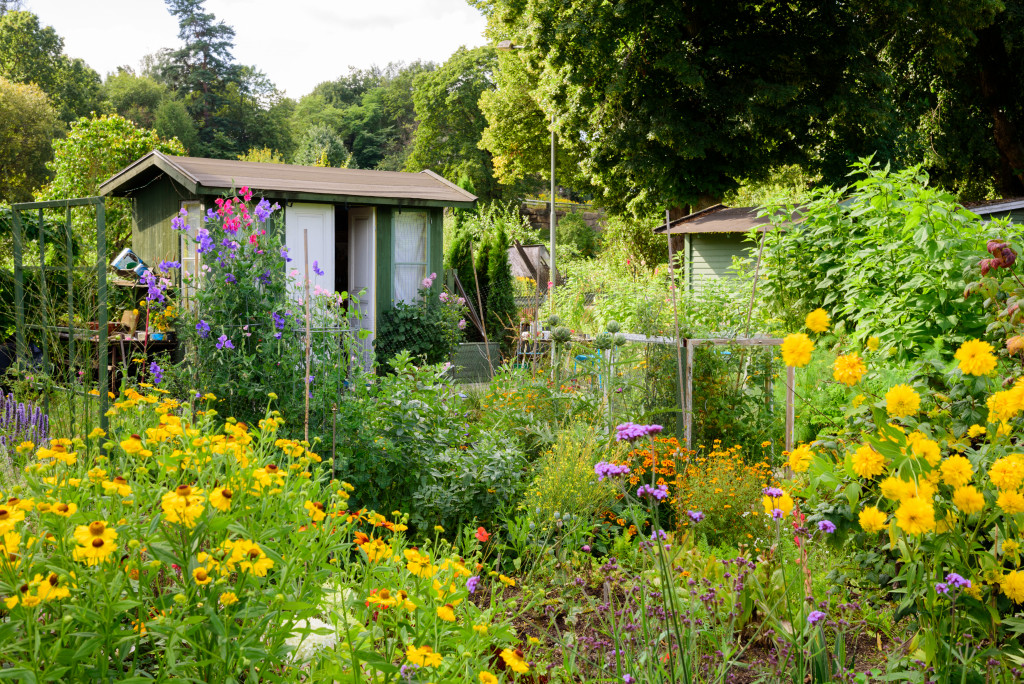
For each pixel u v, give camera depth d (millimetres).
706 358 6363
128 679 2047
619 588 4105
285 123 67062
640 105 19469
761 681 2928
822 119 18734
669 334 6812
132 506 2387
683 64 17766
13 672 1942
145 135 19625
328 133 61500
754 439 6258
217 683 2186
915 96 22156
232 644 2176
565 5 18797
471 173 45969
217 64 66375
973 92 22484
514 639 2801
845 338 7094
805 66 18594
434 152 49500
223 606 2238
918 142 22000
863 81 18781
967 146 22625
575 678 3322
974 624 3010
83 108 50781
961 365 2943
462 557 4055
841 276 8016
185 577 2189
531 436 6164
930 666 3012
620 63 18625
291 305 6070
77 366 6594
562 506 4738
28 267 7176
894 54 21406
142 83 61375
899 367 6051
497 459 5039
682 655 2576
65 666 2066
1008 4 20219
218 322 5840
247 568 2189
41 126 33906
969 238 6418
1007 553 2877
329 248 12258
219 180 11070
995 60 21812
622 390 6582
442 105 48594
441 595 2629
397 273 13094
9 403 6258
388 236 12898
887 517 3139
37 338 7535
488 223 17625
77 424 5461
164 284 6348
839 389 6078
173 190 12102
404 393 5332
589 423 6285
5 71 47094
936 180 23922
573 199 48750
